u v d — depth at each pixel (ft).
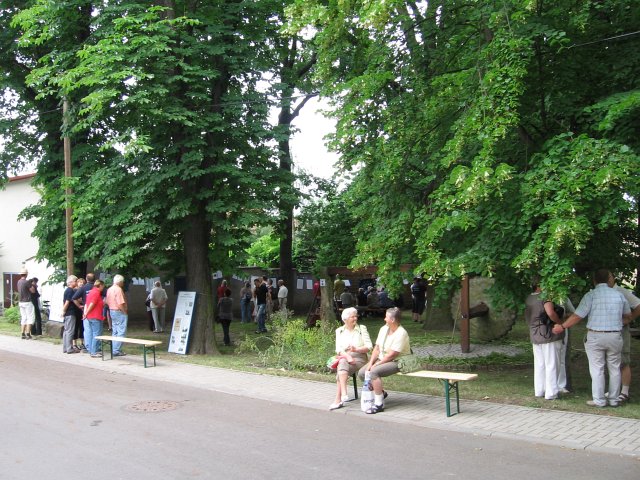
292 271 87.97
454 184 28.53
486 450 21.27
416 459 20.34
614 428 23.67
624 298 27.63
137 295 85.97
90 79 43.52
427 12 38.86
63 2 49.93
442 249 31.76
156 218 49.52
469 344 46.21
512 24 30.04
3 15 59.72
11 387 34.27
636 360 41.16
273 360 41.96
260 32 52.70
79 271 62.64
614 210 24.85
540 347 29.25
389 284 34.09
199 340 49.29
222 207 47.57
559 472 18.75
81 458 20.74
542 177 26.40
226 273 54.65
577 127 31.37
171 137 48.80
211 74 46.85
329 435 23.65
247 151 50.26
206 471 19.30
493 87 28.78
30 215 63.82
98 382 36.35
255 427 24.99
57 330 61.62
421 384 34.12
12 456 21.02
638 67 29.60
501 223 28.12
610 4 31.12
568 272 24.82
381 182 36.11
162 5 50.08
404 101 36.94
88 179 53.11
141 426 25.20
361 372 28.55
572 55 31.01
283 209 52.44
